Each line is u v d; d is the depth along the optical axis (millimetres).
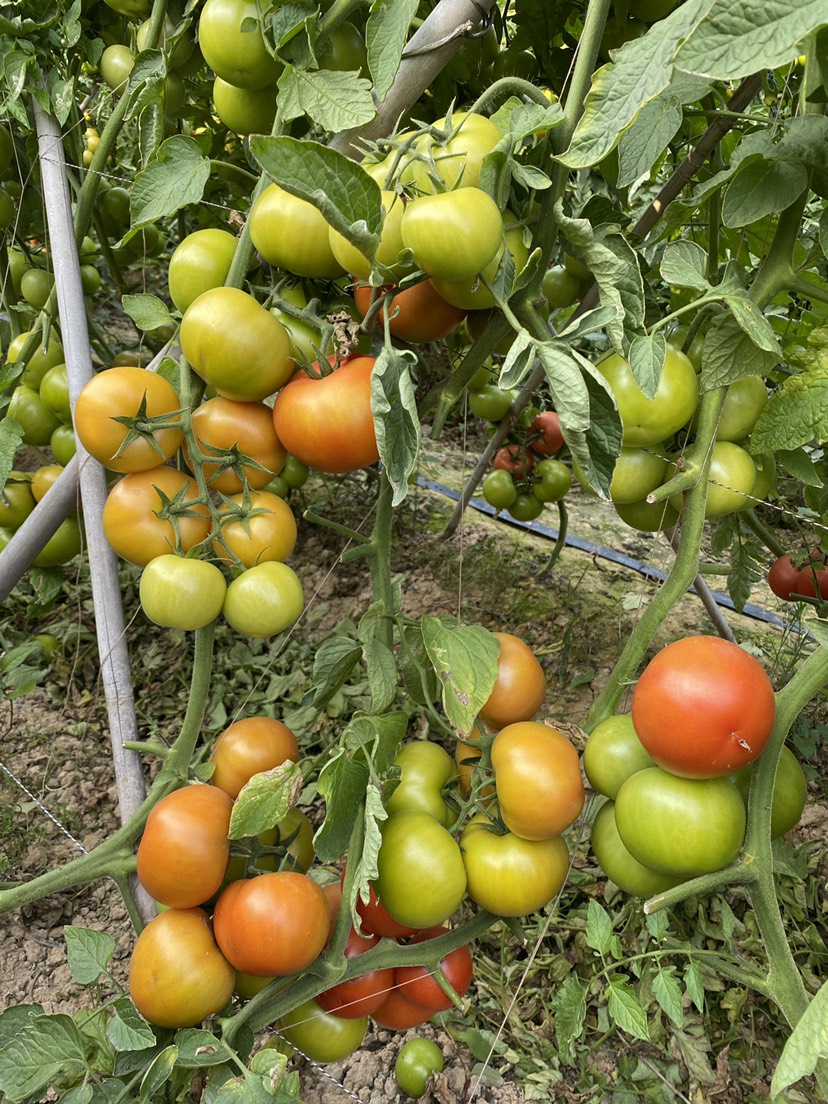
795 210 533
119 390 533
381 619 634
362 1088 908
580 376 451
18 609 1566
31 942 1021
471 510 1901
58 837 1169
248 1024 545
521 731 549
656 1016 954
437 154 487
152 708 1424
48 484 997
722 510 598
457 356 885
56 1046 505
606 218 577
